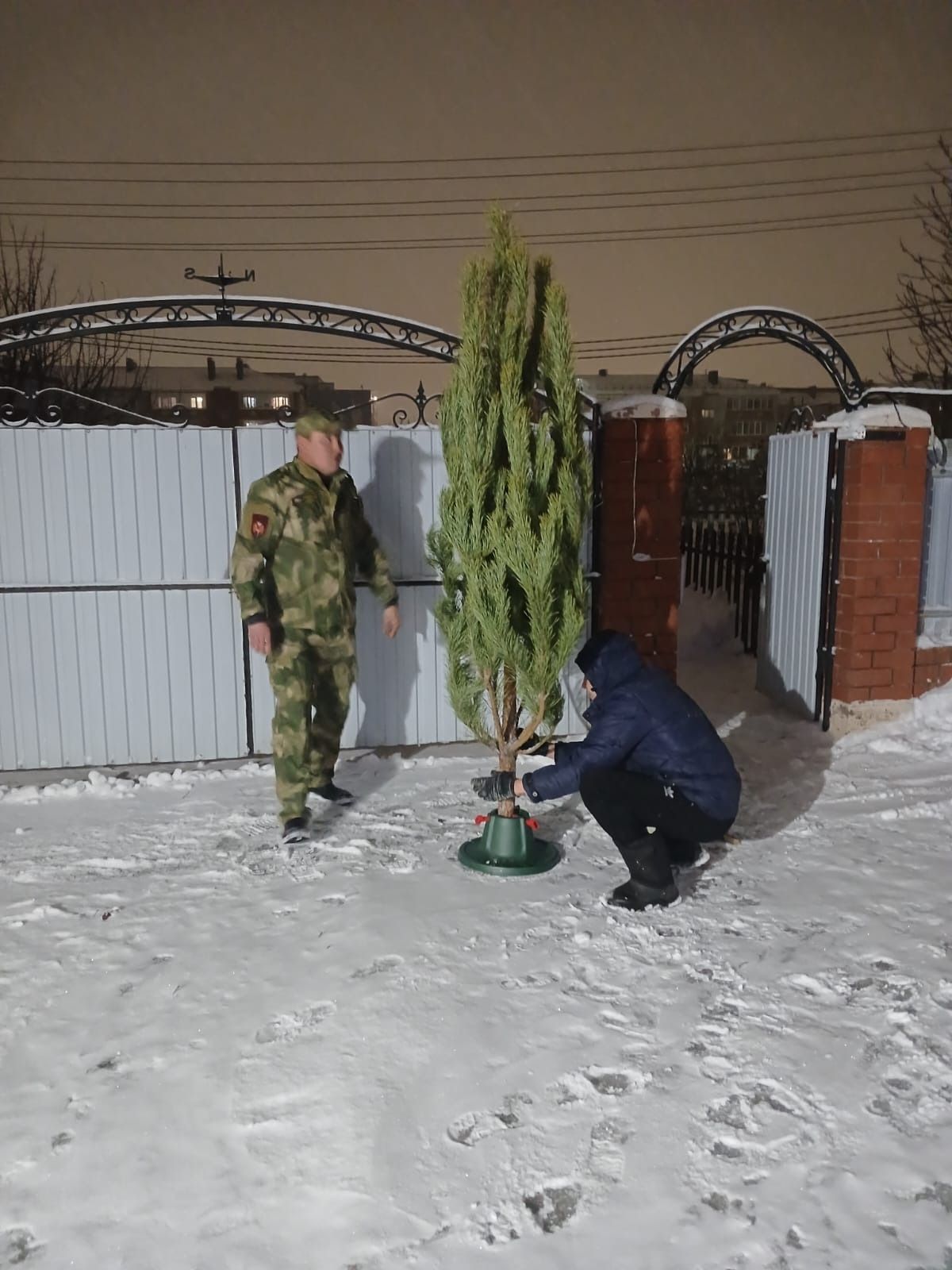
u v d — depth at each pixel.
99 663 5.77
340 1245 2.29
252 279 5.59
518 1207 2.39
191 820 4.95
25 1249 2.29
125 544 5.68
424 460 5.91
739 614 8.96
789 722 6.54
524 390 4.20
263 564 4.57
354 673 4.97
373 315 5.70
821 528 6.30
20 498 5.55
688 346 6.57
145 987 3.38
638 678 3.87
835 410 7.62
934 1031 3.07
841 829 4.72
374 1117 2.70
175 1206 2.41
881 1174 2.48
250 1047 3.03
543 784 3.87
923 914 3.82
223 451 5.68
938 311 14.16
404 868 4.29
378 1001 3.24
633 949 3.56
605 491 5.92
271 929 3.77
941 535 6.49
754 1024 3.12
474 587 4.05
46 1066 2.96
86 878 4.28
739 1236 2.30
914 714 6.36
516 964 3.47
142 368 22.42
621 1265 2.22
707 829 3.90
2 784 5.53
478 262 4.04
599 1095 2.78
